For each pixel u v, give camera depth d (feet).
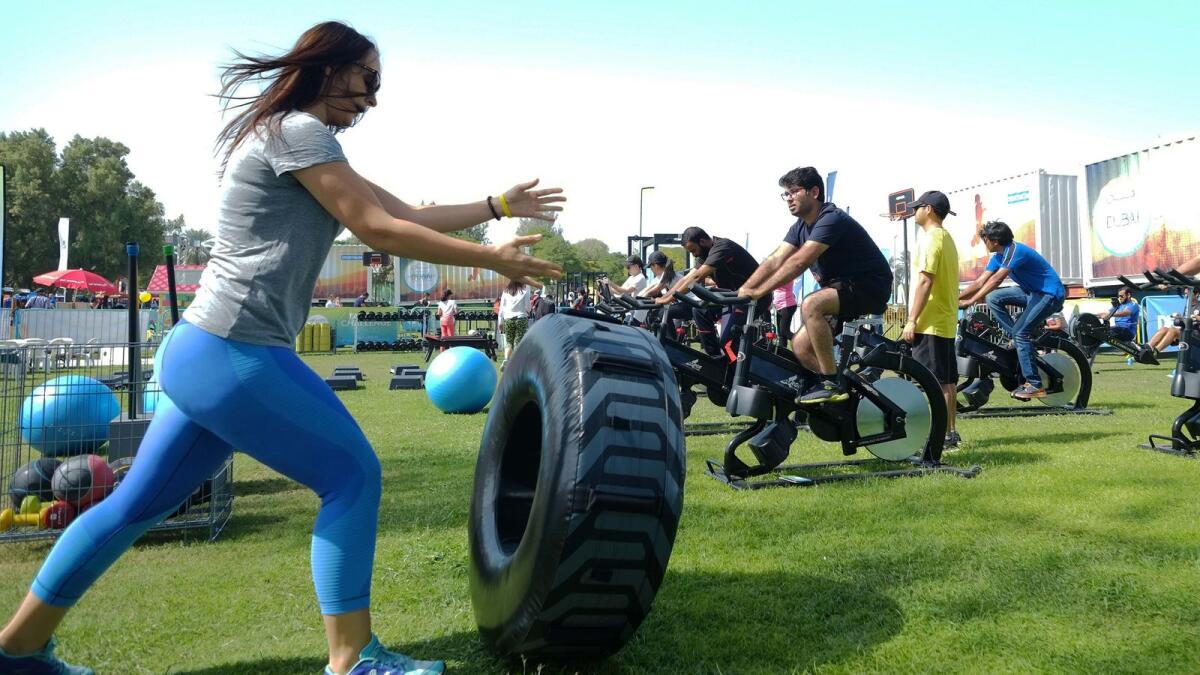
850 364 15.84
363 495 6.44
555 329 6.91
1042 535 10.35
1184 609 7.72
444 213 7.41
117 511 6.45
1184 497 12.23
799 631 7.55
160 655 7.45
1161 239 46.91
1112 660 6.73
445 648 7.41
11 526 11.84
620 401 6.08
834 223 13.82
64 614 6.51
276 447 6.23
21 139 207.41
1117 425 20.61
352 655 6.39
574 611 6.01
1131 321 42.11
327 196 6.12
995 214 58.39
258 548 11.18
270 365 6.14
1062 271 55.21
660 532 5.99
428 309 83.51
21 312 52.90
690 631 7.55
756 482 14.19
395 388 37.09
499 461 7.55
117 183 211.41
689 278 21.06
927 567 9.19
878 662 6.84
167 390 6.17
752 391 13.76
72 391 13.00
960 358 23.48
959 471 14.53
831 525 11.23
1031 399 25.17
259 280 6.11
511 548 6.97
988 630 7.39
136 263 13.85
